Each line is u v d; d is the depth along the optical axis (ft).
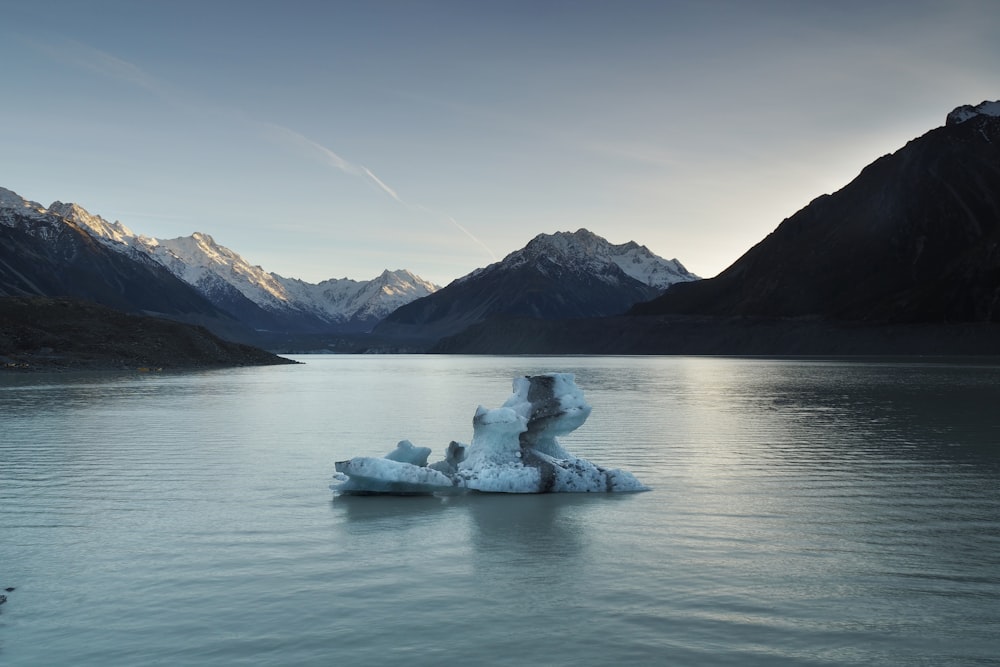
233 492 47.88
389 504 44.34
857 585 29.43
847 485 49.75
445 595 28.45
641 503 44.47
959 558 32.91
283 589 29.19
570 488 48.03
